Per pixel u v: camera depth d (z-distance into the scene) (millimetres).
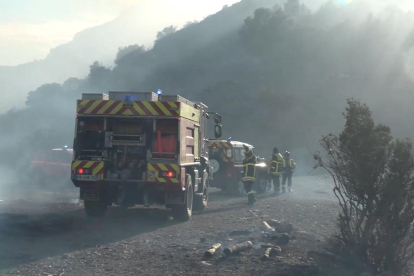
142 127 12633
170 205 12531
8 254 8234
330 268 7598
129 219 12797
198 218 13195
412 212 7375
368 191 7488
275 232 10180
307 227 11484
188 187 12883
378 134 7418
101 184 12406
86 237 10016
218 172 20625
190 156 13617
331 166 7879
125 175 12398
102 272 7289
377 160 7402
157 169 12156
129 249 8883
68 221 11961
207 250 8211
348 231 7879
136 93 12555
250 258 8070
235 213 14117
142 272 7312
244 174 16781
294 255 8352
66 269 7422
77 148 12484
